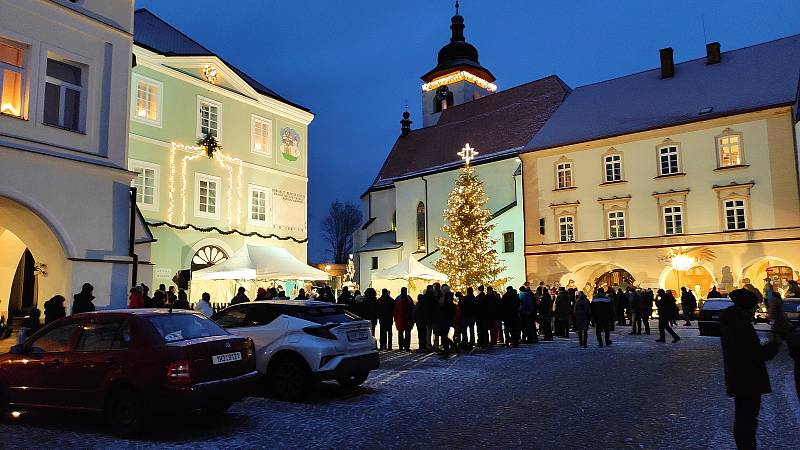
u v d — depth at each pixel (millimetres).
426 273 28266
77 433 8055
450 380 12305
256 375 8758
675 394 10359
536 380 12117
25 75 13961
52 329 8906
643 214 36250
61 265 14391
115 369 7953
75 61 15008
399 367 14328
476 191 38531
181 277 24812
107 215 15289
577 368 13750
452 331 26547
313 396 10711
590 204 38188
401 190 51562
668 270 34906
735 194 33312
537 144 41094
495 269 37906
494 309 18938
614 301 27391
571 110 43438
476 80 66000
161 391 7633
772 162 32531
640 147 36844
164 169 24641
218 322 11281
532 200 40625
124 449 7223
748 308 6414
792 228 31516
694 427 7992
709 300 22094
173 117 25203
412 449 7105
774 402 9766
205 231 25922
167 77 25141
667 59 40844
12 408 8664
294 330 10469
